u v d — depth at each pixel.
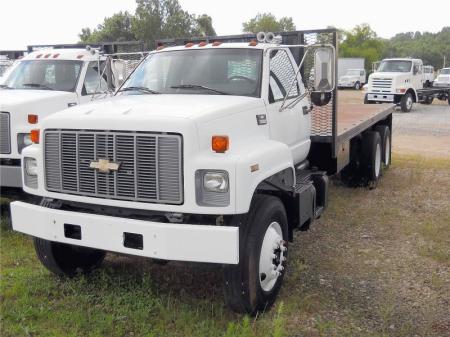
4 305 4.80
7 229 7.02
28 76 8.94
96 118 4.42
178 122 4.15
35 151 4.86
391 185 9.95
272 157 4.72
